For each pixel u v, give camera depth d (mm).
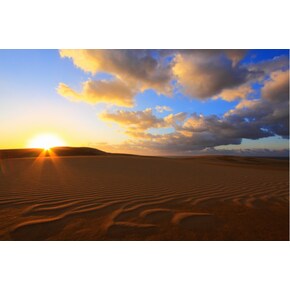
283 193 4758
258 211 3354
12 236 2328
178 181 5781
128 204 3480
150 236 2410
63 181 5227
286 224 2832
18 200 3516
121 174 6891
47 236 2350
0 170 7328
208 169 10016
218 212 3240
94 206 3320
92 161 11641
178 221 2818
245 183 5828
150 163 11742
